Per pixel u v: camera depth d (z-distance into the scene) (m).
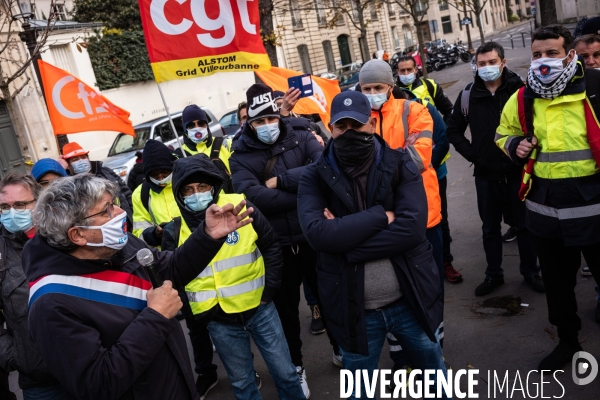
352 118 2.52
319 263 2.79
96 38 20.95
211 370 4.00
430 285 2.67
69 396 2.08
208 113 14.33
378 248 2.56
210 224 2.28
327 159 2.71
